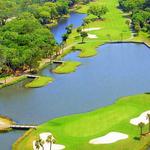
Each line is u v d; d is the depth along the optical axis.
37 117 193.25
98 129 172.12
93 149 155.88
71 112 196.75
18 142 164.38
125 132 167.88
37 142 154.88
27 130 177.88
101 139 163.25
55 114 195.62
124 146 157.25
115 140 162.00
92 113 190.38
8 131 177.00
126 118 180.75
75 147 157.50
